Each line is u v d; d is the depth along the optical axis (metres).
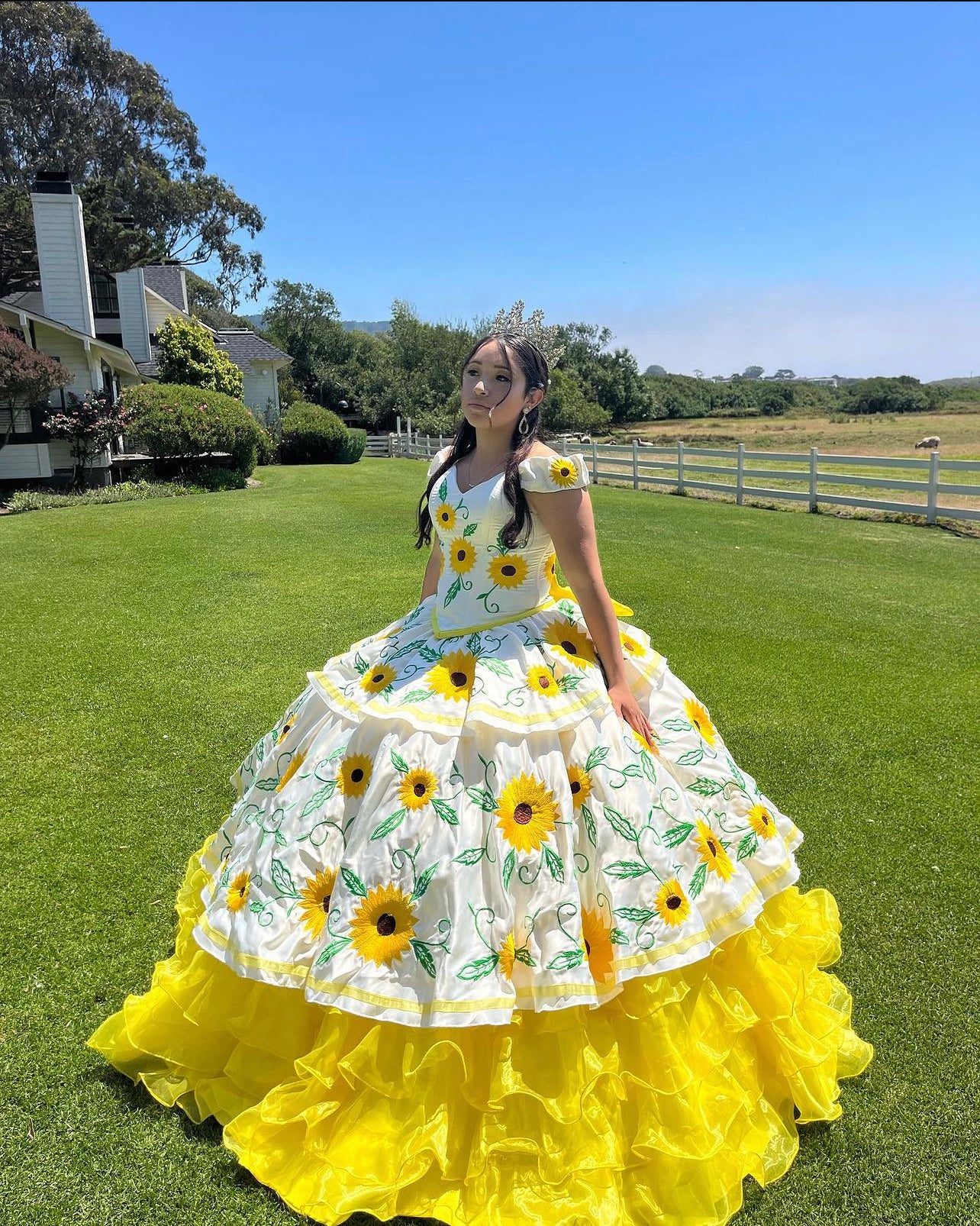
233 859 2.13
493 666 2.02
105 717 4.55
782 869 2.19
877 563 9.51
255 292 40.62
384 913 1.82
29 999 2.42
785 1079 2.03
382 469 23.50
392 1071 1.77
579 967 1.75
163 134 33.97
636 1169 1.77
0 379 14.11
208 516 12.45
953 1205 1.85
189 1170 1.87
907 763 4.13
